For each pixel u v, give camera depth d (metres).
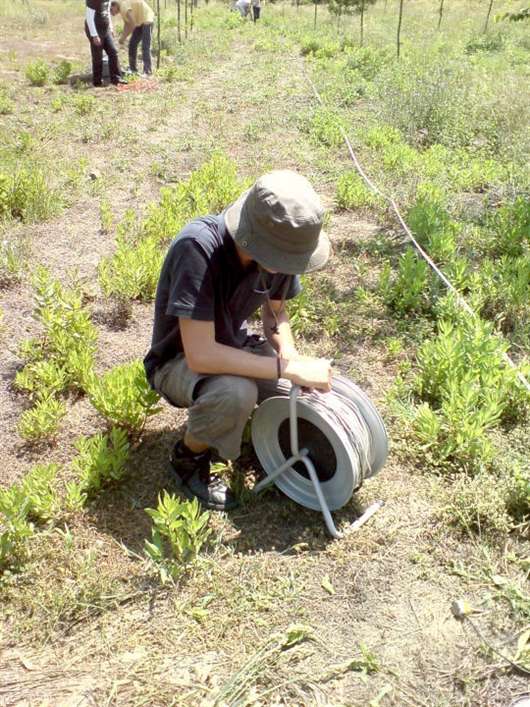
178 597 2.89
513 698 2.52
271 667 2.62
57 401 4.10
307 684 2.57
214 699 2.51
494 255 6.12
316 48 17.31
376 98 11.62
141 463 3.63
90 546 3.14
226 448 3.19
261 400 3.37
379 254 6.10
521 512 3.29
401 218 6.58
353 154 8.59
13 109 11.09
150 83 13.23
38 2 25.25
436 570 3.04
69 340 4.36
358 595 2.92
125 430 3.72
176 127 10.39
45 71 13.02
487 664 2.64
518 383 3.95
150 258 5.40
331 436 3.06
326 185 7.94
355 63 14.90
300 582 2.97
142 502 3.39
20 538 3.04
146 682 2.56
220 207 6.91
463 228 6.43
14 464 3.66
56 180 7.84
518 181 7.64
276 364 3.04
